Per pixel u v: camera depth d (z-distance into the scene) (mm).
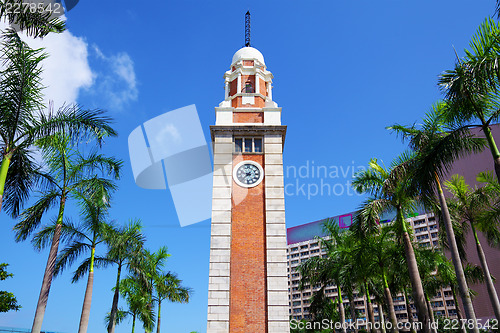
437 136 21875
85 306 24703
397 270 33281
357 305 131000
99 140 16609
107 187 21906
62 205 20609
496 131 76688
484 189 28375
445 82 16266
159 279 40188
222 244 33281
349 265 35219
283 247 33281
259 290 31719
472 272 40906
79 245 25578
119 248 27938
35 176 18766
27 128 15734
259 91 43719
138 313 40469
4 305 28656
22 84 14898
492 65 14641
